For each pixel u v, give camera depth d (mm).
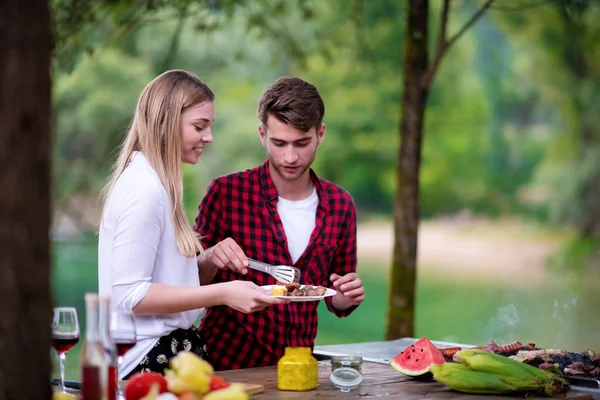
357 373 2920
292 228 3787
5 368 1981
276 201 3766
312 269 3789
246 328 3701
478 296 20219
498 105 26500
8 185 1971
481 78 26172
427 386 3018
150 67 17281
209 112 3281
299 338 3771
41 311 2020
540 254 24781
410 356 3184
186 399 2352
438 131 26594
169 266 3162
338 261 3941
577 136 24781
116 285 3012
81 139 17016
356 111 23734
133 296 2998
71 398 2443
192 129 3225
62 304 17328
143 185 3061
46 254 2025
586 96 23594
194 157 3275
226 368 3730
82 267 19141
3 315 1979
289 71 21391
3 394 1979
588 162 24766
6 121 1966
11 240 1977
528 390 2867
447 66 25562
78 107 16969
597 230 24875
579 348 13180
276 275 3613
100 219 3287
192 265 3246
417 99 5855
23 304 1988
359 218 25875
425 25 5895
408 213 5820
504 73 25984
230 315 3725
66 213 16828
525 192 26844
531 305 18391
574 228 25234
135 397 2371
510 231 26125
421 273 23859
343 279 3492
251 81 21438
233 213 3770
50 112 2033
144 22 6910
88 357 2293
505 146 26781
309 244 3771
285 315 3721
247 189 3779
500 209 26812
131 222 3016
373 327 19078
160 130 3180
